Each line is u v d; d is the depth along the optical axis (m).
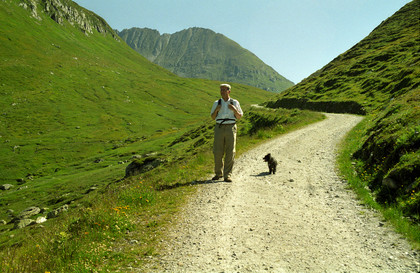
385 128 10.38
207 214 6.66
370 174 8.61
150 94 151.25
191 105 144.12
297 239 5.21
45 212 33.41
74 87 133.62
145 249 5.10
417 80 32.50
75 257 4.87
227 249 4.90
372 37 90.88
